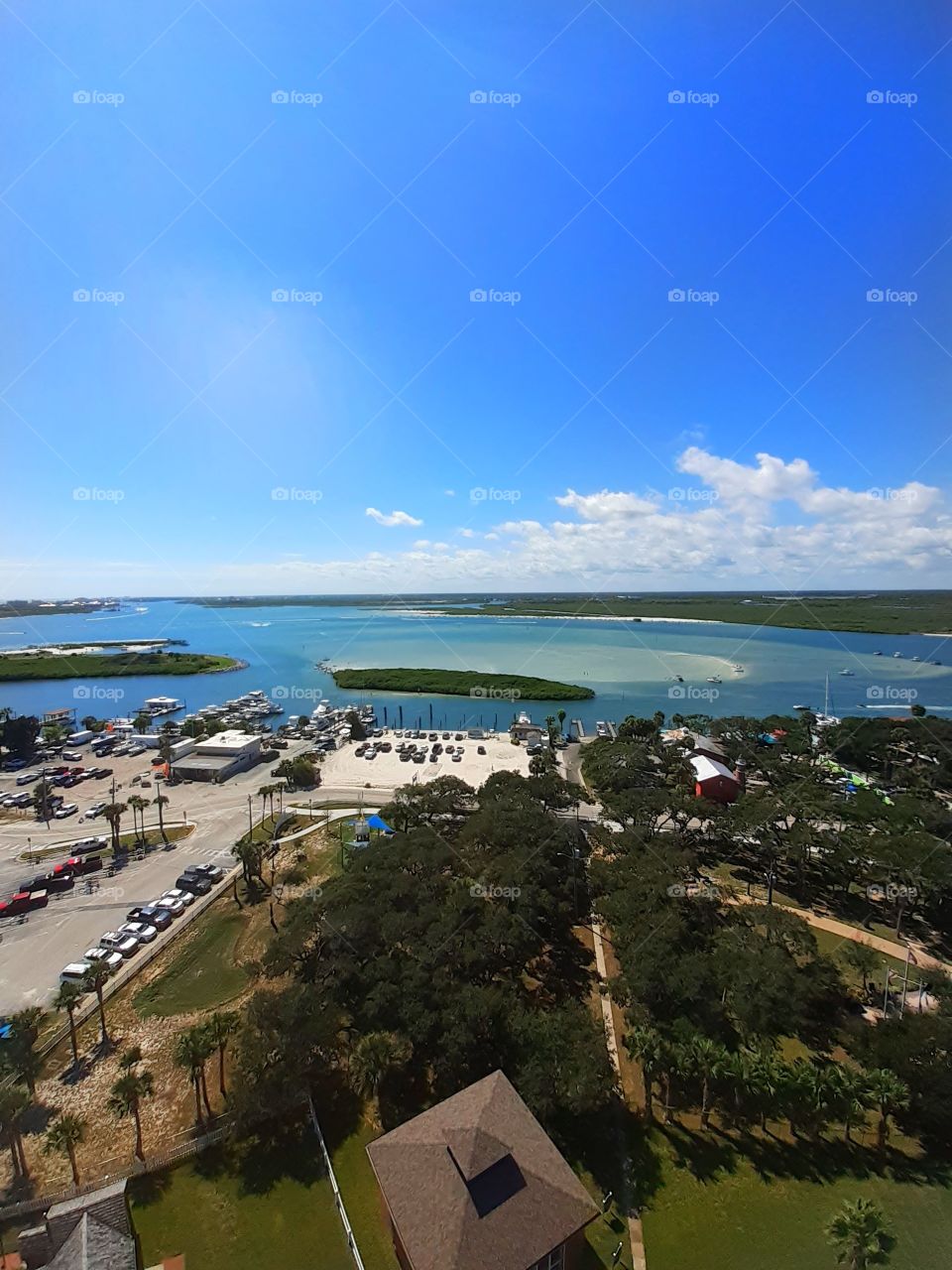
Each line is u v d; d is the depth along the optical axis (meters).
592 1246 32.12
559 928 63.56
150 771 126.25
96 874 77.19
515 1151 31.39
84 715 195.50
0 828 94.44
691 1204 34.69
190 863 80.38
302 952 51.34
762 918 55.31
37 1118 41.38
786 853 75.19
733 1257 31.58
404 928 50.97
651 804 83.06
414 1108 41.03
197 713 187.50
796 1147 38.44
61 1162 37.88
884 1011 50.47
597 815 96.38
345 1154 38.09
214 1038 40.59
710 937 55.56
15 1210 34.06
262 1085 39.66
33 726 141.12
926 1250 31.61
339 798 107.56
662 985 46.44
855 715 171.25
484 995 43.91
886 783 115.19
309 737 152.62
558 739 147.50
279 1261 31.73
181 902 68.44
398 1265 31.03
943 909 66.88
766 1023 45.47
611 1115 40.59
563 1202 29.73
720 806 89.00
